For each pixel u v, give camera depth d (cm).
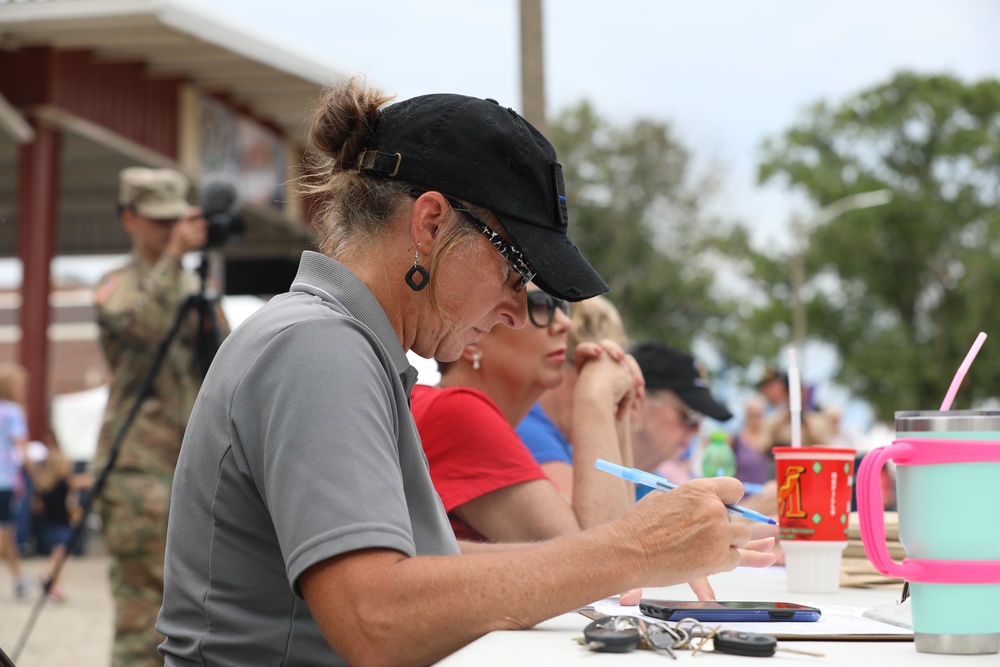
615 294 4988
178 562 168
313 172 188
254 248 2011
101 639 776
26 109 1380
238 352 164
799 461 223
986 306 4672
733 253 5081
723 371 5144
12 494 1032
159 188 509
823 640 150
